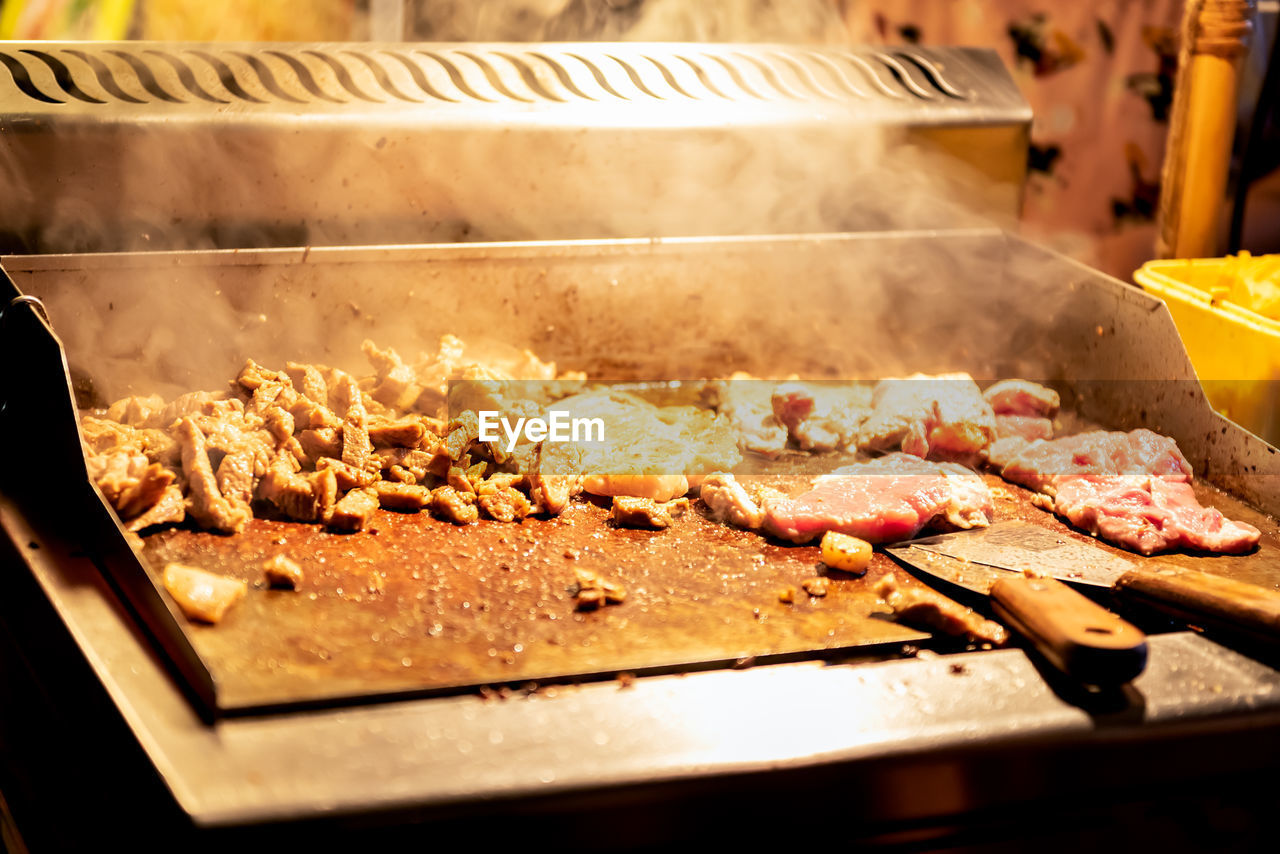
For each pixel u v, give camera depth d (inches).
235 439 64.9
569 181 82.7
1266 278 78.3
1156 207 121.3
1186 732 43.6
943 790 41.2
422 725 39.6
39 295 69.4
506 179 81.2
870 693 42.9
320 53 83.7
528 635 51.2
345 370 79.2
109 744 39.8
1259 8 107.5
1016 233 94.6
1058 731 41.8
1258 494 66.6
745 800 38.9
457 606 53.9
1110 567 59.7
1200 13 89.7
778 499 65.0
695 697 41.9
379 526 63.2
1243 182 111.2
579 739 39.2
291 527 62.3
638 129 82.0
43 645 45.9
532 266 80.7
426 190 79.9
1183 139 93.1
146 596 45.7
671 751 38.7
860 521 62.3
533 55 88.0
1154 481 66.9
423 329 80.3
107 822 39.4
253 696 44.0
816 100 87.6
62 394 51.0
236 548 59.1
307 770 36.9
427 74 83.3
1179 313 79.4
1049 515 68.7
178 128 72.7
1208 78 90.4
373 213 79.4
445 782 36.5
